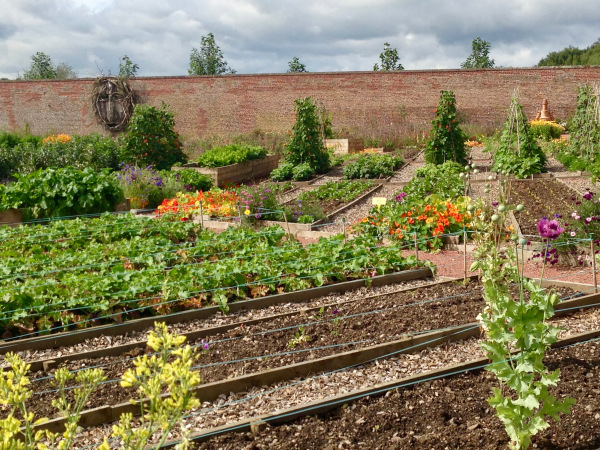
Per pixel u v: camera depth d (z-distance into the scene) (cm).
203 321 594
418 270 721
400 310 588
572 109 2638
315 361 460
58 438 378
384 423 375
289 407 406
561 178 1464
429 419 379
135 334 565
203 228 1070
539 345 315
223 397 427
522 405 312
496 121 2716
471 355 487
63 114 3048
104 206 1145
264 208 1169
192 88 2961
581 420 363
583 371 439
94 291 609
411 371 461
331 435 364
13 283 665
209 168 1667
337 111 2853
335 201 1377
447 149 1778
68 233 923
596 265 746
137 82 2992
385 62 4066
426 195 1334
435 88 2756
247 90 2916
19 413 404
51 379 461
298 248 766
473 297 620
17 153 2116
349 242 786
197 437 359
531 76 2669
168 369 218
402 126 2730
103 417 395
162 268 721
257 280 680
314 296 662
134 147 1828
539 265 764
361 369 468
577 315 574
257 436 366
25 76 4553
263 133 2822
